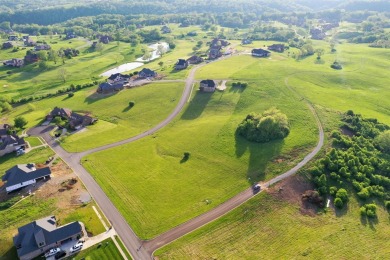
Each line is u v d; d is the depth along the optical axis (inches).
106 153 5187.0
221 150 5142.7
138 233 3582.7
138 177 4571.9
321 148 5007.4
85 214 3843.5
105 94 7632.9
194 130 5812.0
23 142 5364.2
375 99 7170.3
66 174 4616.1
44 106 7214.6
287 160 4781.0
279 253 3356.3
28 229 3376.0
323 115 6033.5
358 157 4781.0
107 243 3440.0
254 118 5733.3
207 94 7209.6
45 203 4025.6
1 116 6791.3
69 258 3253.0
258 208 3949.3
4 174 4498.0
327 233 3627.0
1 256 3299.7
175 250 3376.0
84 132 5920.3
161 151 5246.1
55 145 5462.6
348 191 4242.1
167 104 6948.8
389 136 5017.2
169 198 4141.2
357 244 3494.1
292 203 4042.8
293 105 6491.1
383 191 4284.0
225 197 4138.8
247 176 4517.7
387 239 3575.3
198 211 3912.4
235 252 3358.8
